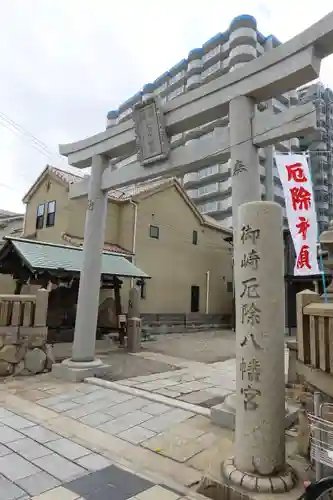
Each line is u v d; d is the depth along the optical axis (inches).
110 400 227.6
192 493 120.4
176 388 266.1
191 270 773.9
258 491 112.0
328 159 1131.9
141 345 490.9
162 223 709.3
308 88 1167.6
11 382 271.3
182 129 253.9
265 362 124.0
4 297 295.1
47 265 396.8
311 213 235.5
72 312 532.7
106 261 506.3
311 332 133.9
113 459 145.3
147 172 270.1
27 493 117.3
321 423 109.1
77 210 589.9
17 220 797.9
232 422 180.7
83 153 327.3
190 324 717.9
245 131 205.3
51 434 170.1
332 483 96.9
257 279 128.9
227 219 1235.9
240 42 1282.0
